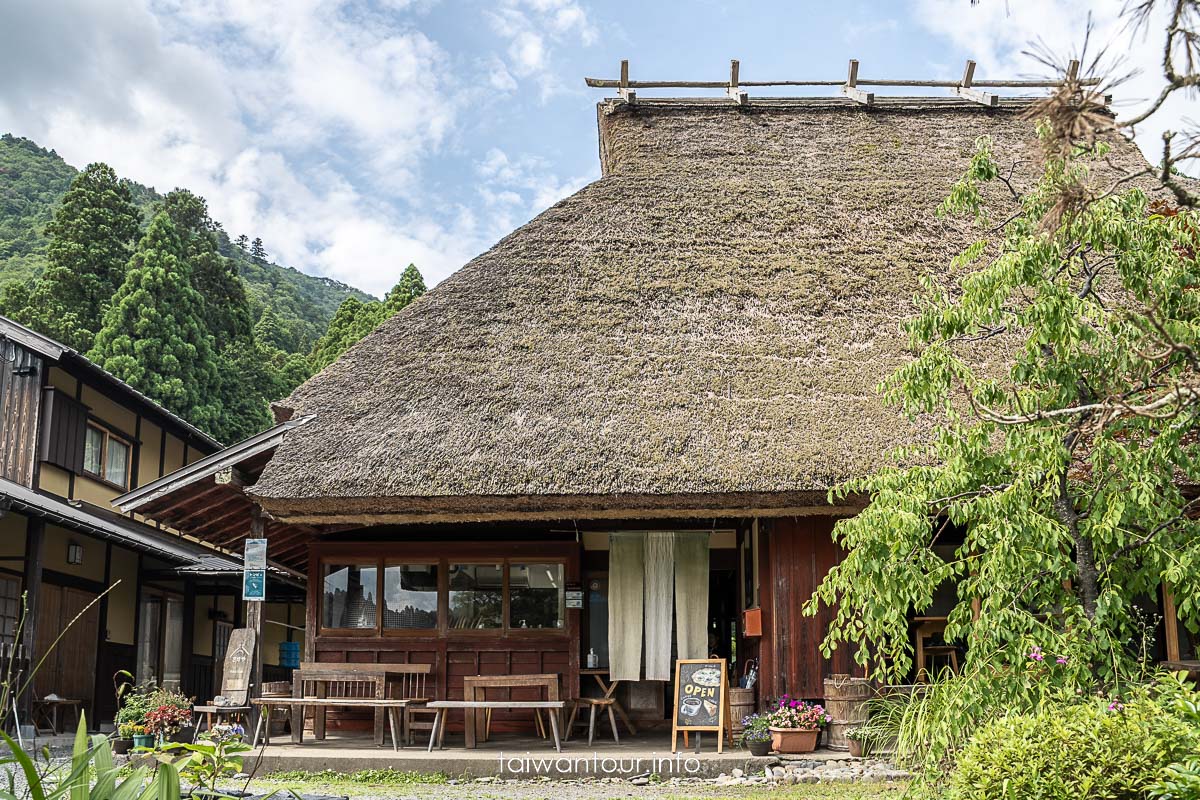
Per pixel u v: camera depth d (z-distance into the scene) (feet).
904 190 38.47
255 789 21.49
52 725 36.42
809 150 42.24
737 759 24.77
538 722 29.55
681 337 30.86
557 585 30.35
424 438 26.91
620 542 30.63
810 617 27.53
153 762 21.98
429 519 26.86
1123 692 15.94
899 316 32.04
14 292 77.87
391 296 92.63
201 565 46.06
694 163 40.78
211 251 91.56
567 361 29.63
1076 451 19.53
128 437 49.57
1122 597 17.76
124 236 81.82
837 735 26.05
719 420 27.22
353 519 26.86
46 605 39.22
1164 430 16.84
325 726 29.91
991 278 18.06
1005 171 40.11
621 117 44.55
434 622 30.12
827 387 28.53
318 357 95.71
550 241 34.94
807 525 28.04
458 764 24.70
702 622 30.04
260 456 28.25
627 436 26.61
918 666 28.17
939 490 18.51
